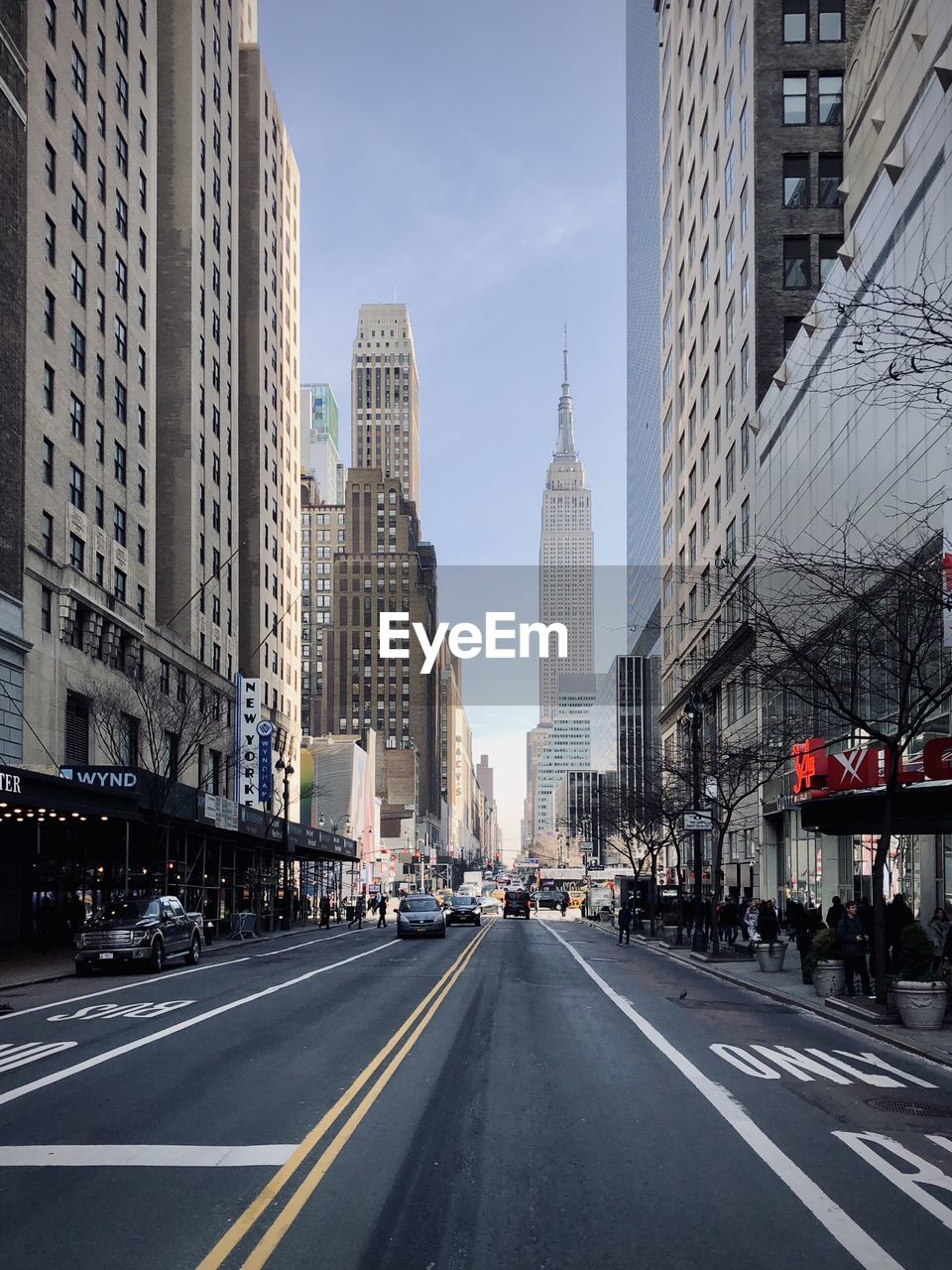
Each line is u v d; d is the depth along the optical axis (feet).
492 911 363.97
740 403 184.65
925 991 57.93
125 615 168.14
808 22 176.86
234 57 254.68
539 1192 27.45
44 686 138.62
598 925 234.17
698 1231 24.56
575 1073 44.39
